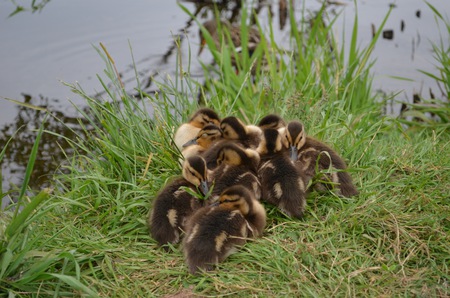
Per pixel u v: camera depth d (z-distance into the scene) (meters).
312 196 10.17
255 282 8.50
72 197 10.67
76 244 9.30
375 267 8.62
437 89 17.14
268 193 9.93
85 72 18.41
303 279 8.50
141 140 11.66
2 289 8.34
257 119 12.91
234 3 22.77
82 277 8.73
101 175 10.91
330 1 22.80
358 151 11.57
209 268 8.60
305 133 11.10
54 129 15.82
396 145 12.16
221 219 8.87
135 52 19.45
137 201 10.28
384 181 10.81
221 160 10.24
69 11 21.91
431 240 9.26
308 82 14.48
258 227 9.27
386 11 21.89
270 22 16.58
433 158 11.38
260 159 10.42
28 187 12.59
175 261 8.98
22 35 20.12
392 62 18.53
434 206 9.91
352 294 8.27
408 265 8.84
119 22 21.22
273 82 15.38
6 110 16.59
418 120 15.53
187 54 19.39
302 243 9.12
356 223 9.46
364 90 15.53
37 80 17.95
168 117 12.21
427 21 20.97
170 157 11.02
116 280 8.66
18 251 8.71
